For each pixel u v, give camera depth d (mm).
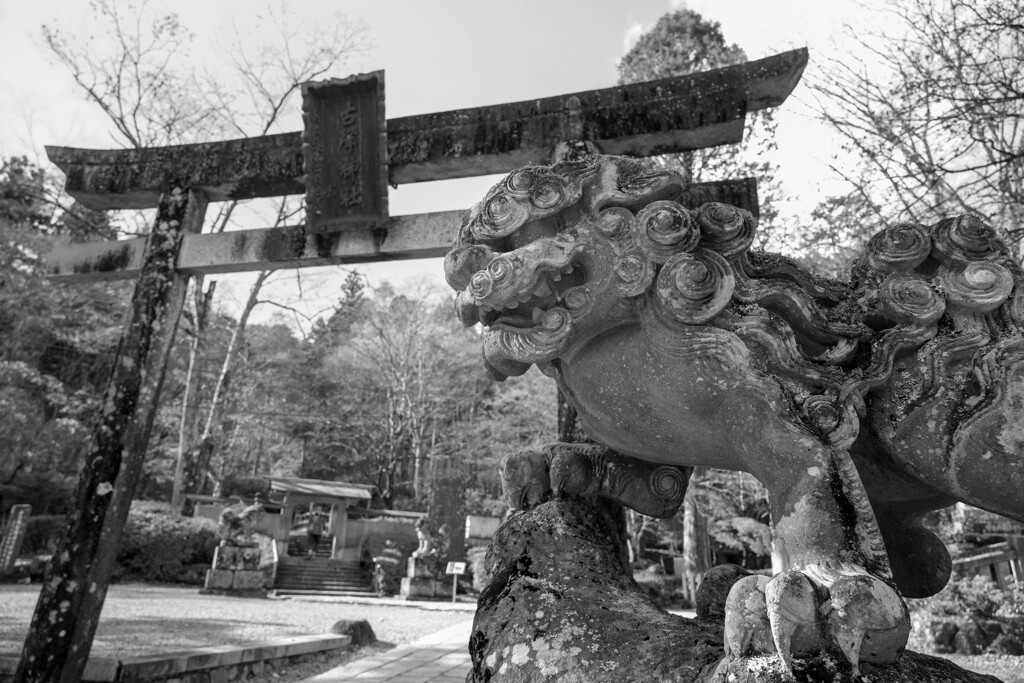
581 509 1898
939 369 1617
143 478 23359
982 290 1624
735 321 1622
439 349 27719
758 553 20312
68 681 4418
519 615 1679
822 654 1264
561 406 3857
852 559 1395
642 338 1669
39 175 17859
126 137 16078
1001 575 9750
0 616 9156
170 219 5355
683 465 1860
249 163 5363
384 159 4977
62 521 16969
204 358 23969
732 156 11648
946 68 5480
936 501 1950
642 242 1661
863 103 5941
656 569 20484
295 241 5160
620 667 1486
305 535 24875
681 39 14352
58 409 18359
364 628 9281
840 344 1667
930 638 6734
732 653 1342
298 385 30922
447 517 20422
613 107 4586
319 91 5078
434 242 4938
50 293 16688
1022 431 1527
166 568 17812
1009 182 5320
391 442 27031
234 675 6359
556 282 1705
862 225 6352
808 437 1513
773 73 4273
